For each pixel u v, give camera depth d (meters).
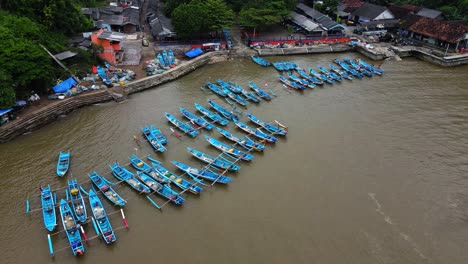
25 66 58.59
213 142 55.12
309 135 58.31
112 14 99.94
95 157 51.66
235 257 37.91
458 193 46.94
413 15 101.06
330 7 114.50
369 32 101.50
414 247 39.50
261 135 56.94
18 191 45.56
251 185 47.62
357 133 58.91
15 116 56.94
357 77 79.56
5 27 64.25
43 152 52.41
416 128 60.38
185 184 46.47
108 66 74.75
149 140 54.81
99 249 38.66
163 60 80.12
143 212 43.28
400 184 48.22
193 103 67.38
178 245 39.19
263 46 91.56
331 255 38.38
